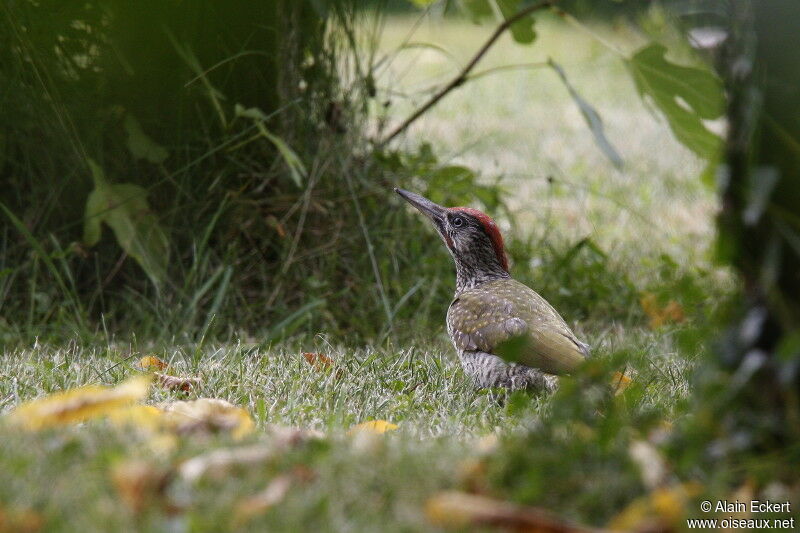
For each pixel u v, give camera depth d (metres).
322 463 6.20
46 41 11.48
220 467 6.10
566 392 6.46
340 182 12.52
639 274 14.02
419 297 12.61
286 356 10.30
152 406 8.01
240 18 11.84
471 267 11.27
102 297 11.81
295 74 12.25
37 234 11.89
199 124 12.07
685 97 11.91
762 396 6.22
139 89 11.86
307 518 5.53
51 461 6.21
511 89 27.80
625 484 6.00
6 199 11.96
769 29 6.16
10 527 5.27
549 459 6.13
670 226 16.75
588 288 13.25
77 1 11.47
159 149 11.77
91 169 11.48
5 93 11.51
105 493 5.78
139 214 11.64
